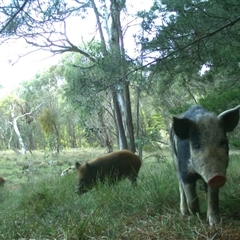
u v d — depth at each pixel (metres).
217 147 1.67
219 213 2.00
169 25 2.76
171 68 3.04
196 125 1.73
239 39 2.80
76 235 1.84
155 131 8.80
